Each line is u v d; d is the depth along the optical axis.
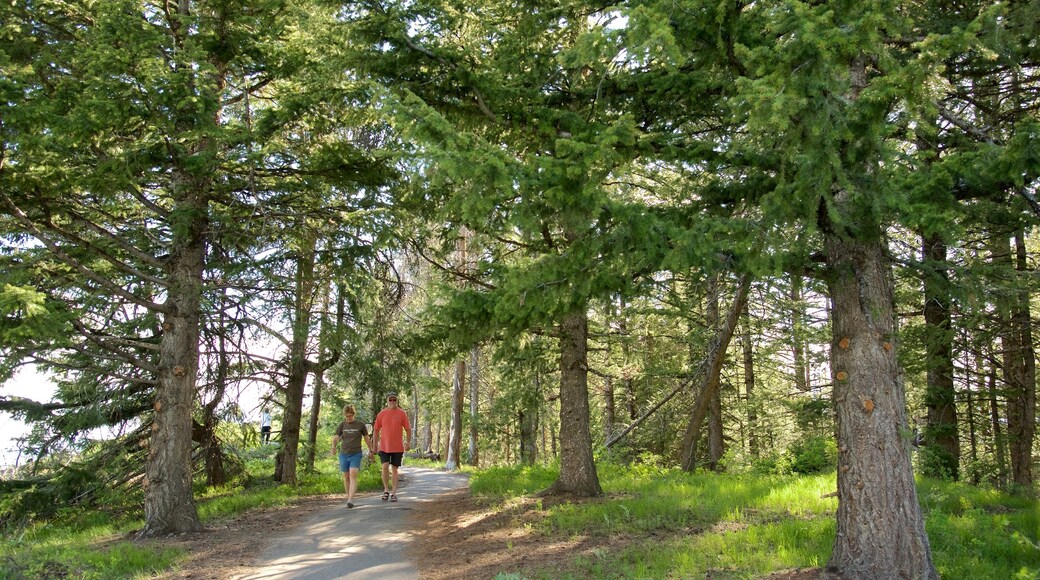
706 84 7.13
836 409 5.98
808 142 4.77
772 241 5.17
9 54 8.61
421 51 8.36
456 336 8.19
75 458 14.29
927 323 12.59
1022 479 13.61
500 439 32.94
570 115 8.11
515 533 8.45
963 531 7.11
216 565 7.55
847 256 5.96
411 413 41.19
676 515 8.67
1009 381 14.04
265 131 9.60
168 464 9.47
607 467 15.46
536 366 14.63
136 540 9.02
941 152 8.84
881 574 5.46
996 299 6.57
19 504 12.82
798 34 4.46
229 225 10.26
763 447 20.95
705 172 7.75
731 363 18.98
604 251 5.59
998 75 9.72
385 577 6.91
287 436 15.98
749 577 5.92
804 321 16.17
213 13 9.95
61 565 7.04
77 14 9.27
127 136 9.13
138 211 11.64
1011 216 5.90
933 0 8.25
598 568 6.34
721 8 5.49
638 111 8.16
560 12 8.32
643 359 19.12
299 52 9.88
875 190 5.07
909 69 4.35
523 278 5.86
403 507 11.62
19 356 7.91
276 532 9.47
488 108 8.64
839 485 5.88
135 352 13.34
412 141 5.42
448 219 9.48
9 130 7.57
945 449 13.27
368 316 12.89
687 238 5.14
